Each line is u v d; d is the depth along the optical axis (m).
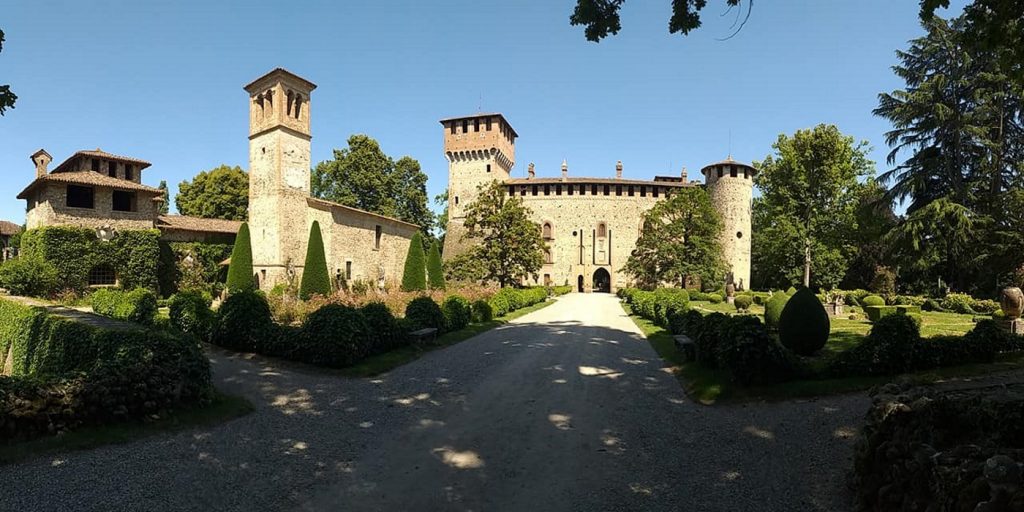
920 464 4.08
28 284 26.64
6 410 6.11
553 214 62.69
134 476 5.53
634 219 62.34
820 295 35.12
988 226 29.08
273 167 37.56
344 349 11.16
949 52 31.16
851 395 8.38
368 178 52.44
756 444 6.69
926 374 8.94
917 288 35.50
